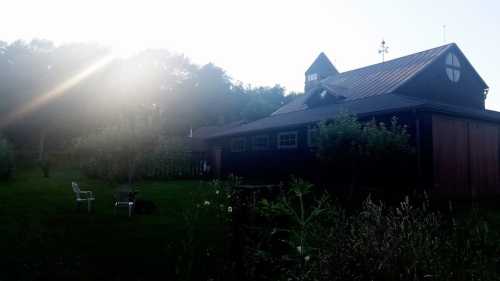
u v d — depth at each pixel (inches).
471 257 111.5
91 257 233.1
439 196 477.4
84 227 319.0
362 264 107.0
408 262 105.9
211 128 1679.4
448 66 745.6
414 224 120.2
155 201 482.3
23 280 194.5
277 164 762.8
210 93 2659.9
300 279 124.3
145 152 486.6
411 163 505.0
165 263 220.1
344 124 454.9
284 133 746.2
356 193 517.0
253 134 855.7
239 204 159.2
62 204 450.6
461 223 143.2
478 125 563.5
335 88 757.9
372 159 451.8
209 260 216.5
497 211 402.3
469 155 538.9
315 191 560.7
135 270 209.5
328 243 120.8
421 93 693.9
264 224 179.3
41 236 285.1
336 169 614.2
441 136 500.4
